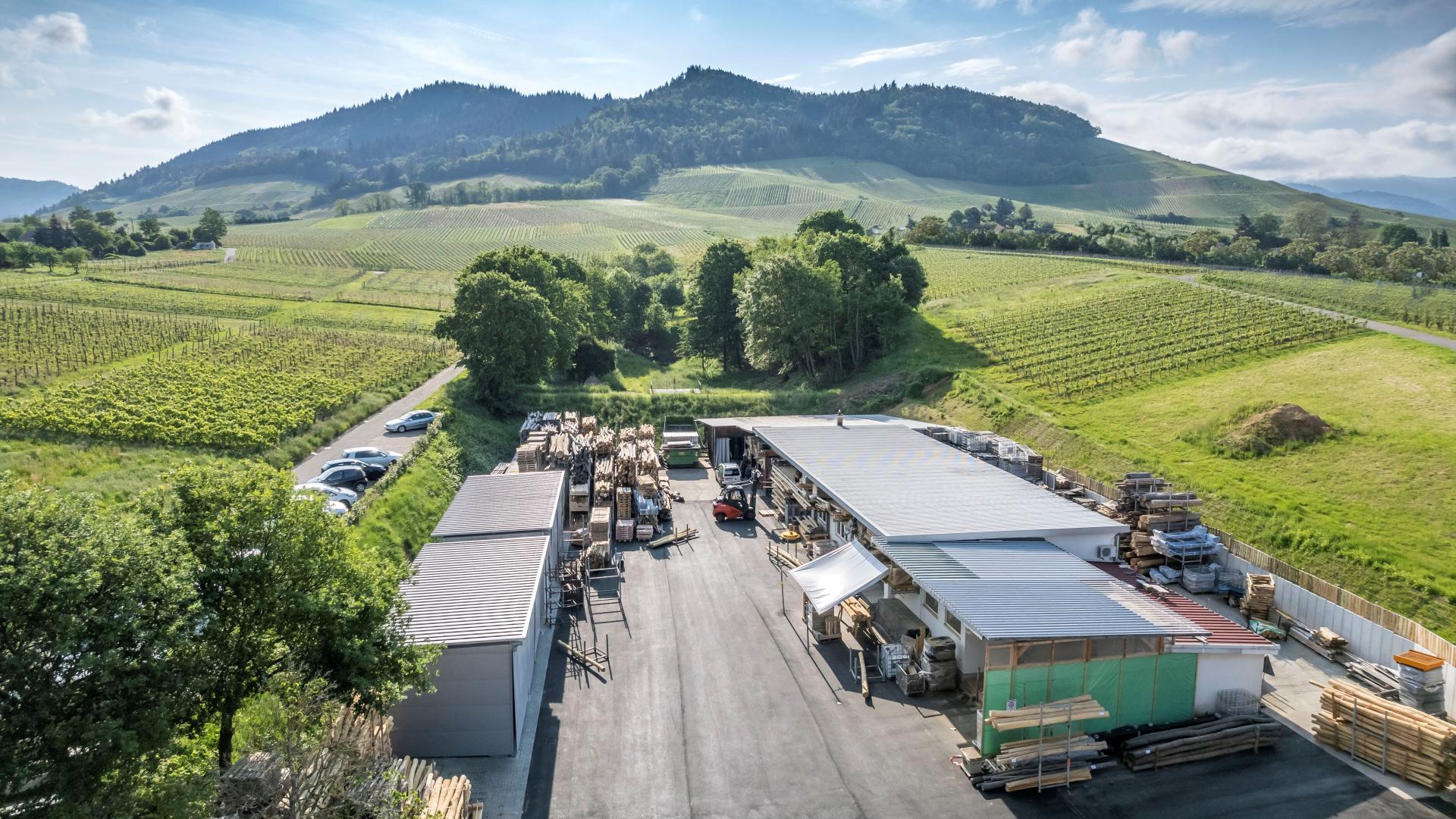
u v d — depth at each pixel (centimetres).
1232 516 4219
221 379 6894
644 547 4522
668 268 17438
